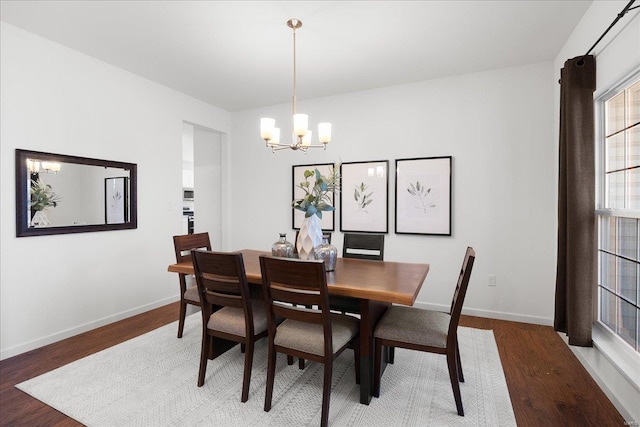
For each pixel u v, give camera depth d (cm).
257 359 248
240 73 340
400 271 231
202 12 232
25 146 259
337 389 207
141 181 352
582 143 220
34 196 264
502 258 330
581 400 194
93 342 276
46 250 273
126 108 335
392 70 331
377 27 252
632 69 176
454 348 180
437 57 303
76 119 292
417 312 216
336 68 327
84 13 233
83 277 299
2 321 246
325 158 410
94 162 305
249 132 464
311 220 240
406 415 181
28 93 260
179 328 284
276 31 258
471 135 340
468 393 201
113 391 204
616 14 190
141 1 219
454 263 349
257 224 461
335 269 237
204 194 502
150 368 232
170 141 384
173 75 346
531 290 319
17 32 253
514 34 262
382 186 379
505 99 326
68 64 286
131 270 342
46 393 201
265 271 182
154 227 366
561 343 271
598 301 229
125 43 278
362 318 191
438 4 222
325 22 245
